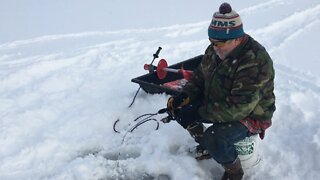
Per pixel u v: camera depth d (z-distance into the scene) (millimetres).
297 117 4195
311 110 4430
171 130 4031
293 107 4344
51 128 4191
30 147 3873
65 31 7957
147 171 3617
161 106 4469
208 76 3143
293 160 3582
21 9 9555
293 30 7672
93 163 3668
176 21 8625
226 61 2953
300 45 6859
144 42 7156
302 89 4934
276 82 5219
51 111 4531
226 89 2994
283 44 6887
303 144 3756
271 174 3422
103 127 4285
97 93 4941
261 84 2877
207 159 3623
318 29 7711
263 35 7430
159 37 7504
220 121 3043
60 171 3588
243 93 2873
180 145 3867
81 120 4305
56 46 7027
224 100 3000
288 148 3736
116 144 4012
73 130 4176
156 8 9758
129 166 3666
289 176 3400
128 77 5453
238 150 3223
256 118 3080
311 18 8445
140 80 4676
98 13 9305
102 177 3592
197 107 3309
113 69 5773
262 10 9320
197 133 3459
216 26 2889
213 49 3148
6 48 6977
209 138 3090
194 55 6426
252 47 2902
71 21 8656
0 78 5480
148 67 4828
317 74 5656
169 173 3555
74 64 6012
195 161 3586
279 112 4305
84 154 3914
